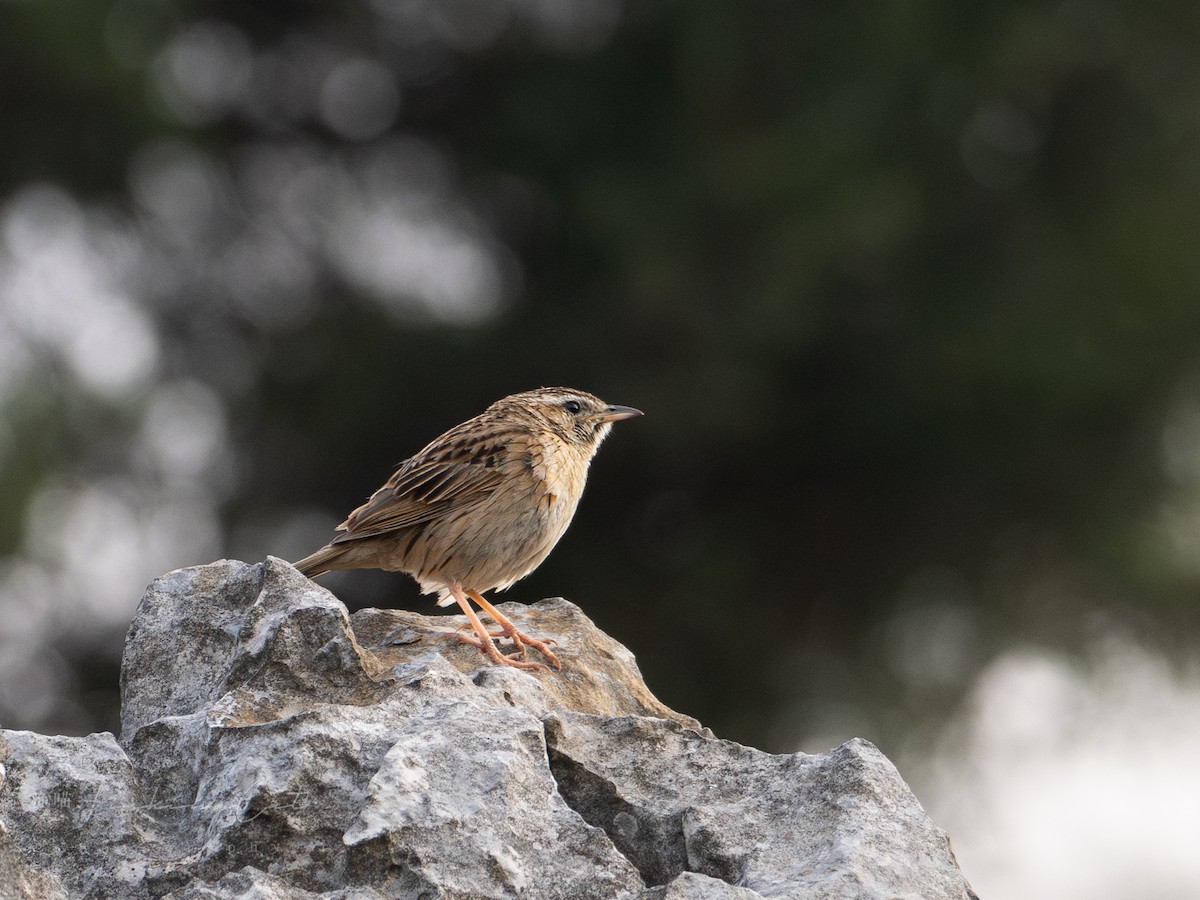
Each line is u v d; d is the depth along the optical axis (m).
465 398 20.17
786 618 19.94
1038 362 18.23
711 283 18.62
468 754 4.40
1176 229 19.52
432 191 22.23
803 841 4.49
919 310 19.11
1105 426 19.20
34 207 20.42
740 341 18.39
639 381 18.56
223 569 5.27
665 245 18.45
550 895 4.18
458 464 7.28
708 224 18.88
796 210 18.09
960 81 18.59
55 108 19.55
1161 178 19.59
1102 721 18.95
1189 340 19.00
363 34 22.39
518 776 4.38
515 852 4.22
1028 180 19.62
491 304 21.30
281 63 22.67
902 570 19.86
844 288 18.86
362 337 20.45
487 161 21.16
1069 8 19.09
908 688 19.34
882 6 18.83
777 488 20.17
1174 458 19.50
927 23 18.78
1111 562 19.11
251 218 21.88
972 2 18.91
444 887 4.06
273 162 22.69
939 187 19.23
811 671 19.62
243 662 4.84
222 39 22.45
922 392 18.89
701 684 19.36
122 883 4.22
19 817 4.38
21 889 4.06
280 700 4.77
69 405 19.20
